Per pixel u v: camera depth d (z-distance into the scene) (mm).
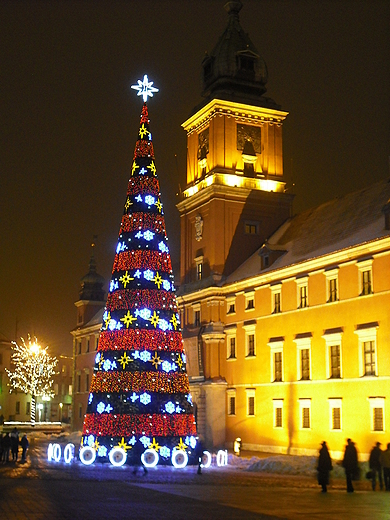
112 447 42594
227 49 74875
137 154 47875
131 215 46531
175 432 43156
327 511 22125
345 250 51688
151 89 49281
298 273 57875
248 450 62281
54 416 136625
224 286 68375
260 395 61688
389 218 49719
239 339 65688
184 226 77375
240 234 71812
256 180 73438
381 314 48281
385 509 22672
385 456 30406
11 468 40969
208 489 30281
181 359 44844
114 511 22188
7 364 126625
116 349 44125
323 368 53719
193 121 77062
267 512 21906
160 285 45344
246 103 73562
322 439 53156
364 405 49188
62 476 36281
